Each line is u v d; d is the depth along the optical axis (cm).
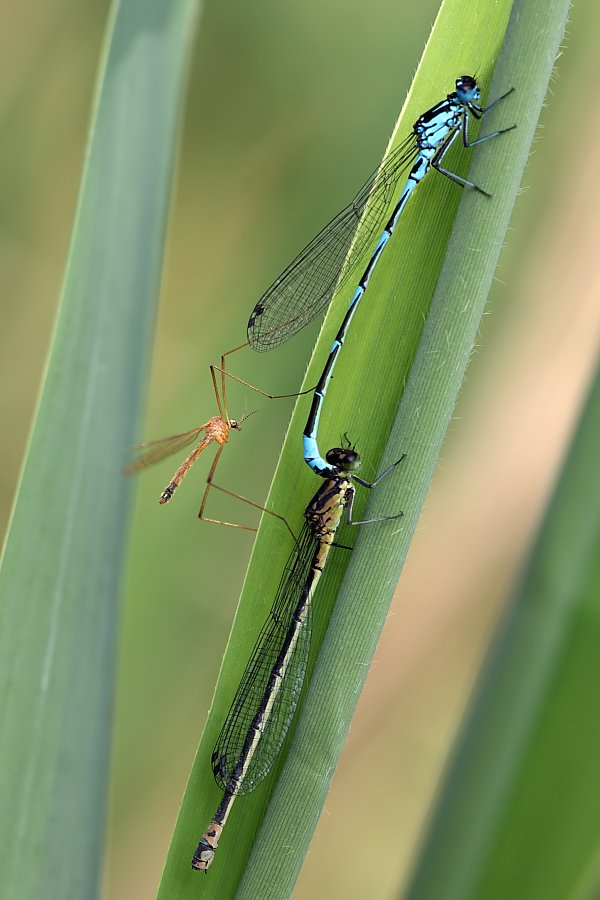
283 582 42
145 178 40
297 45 44
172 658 44
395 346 41
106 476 40
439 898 40
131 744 44
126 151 40
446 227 41
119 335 40
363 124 44
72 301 40
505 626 40
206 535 44
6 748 40
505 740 40
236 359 44
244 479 44
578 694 40
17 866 39
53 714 39
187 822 41
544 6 40
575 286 44
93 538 40
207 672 44
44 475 40
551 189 44
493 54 41
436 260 41
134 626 44
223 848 41
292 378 44
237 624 41
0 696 40
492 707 40
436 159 41
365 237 41
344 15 44
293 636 41
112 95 40
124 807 44
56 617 40
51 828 39
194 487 44
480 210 40
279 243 44
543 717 40
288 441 42
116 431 40
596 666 40
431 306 40
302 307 43
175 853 41
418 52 44
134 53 40
